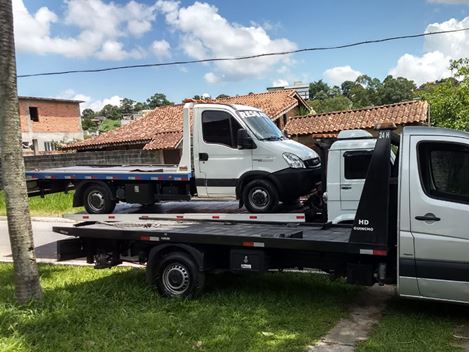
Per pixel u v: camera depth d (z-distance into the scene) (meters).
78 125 45.62
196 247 6.73
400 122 17.92
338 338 5.37
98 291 7.01
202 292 6.86
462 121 16.75
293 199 7.79
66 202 18.00
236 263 6.61
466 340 5.21
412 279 5.62
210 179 8.34
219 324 5.73
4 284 7.79
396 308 6.33
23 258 6.39
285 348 5.05
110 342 5.25
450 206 5.45
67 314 5.95
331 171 7.37
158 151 22.62
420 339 5.21
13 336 5.33
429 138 5.64
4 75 6.10
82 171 9.72
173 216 8.41
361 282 6.08
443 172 5.57
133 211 9.42
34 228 14.17
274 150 7.77
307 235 6.48
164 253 6.95
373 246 5.75
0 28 6.02
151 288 6.99
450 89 18.27
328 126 19.31
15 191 6.30
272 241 6.30
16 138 6.28
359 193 7.19
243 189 8.03
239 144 7.96
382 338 5.27
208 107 8.31
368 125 18.41
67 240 7.55
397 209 5.72
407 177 5.63
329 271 6.45
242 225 7.55
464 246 5.37
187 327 5.61
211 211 8.45
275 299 6.66
